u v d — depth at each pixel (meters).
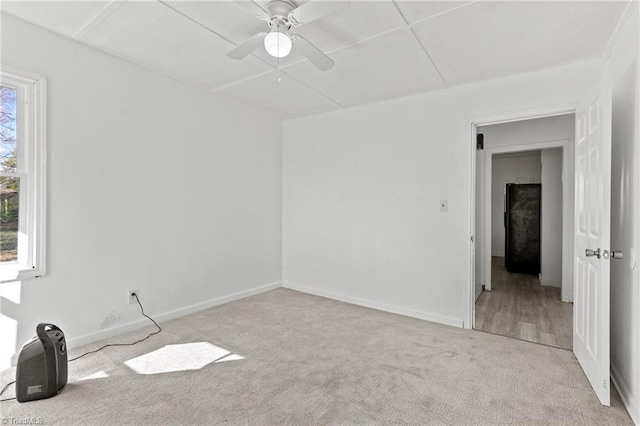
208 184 3.64
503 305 3.92
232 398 1.97
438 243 3.37
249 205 4.16
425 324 3.27
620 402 1.95
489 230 4.61
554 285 4.82
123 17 2.21
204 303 3.61
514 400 1.97
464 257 3.21
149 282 3.11
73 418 1.77
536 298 4.21
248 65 2.93
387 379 2.20
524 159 7.21
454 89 3.27
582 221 2.44
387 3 1.98
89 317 2.70
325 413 1.84
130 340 2.78
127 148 2.92
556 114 2.86
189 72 3.10
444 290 3.33
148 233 3.10
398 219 3.63
